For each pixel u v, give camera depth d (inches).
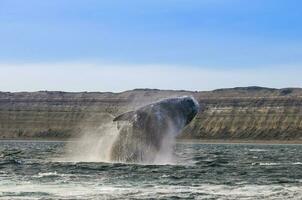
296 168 3528.5
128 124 3447.3
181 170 3189.0
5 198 2150.6
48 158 4498.0
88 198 2155.5
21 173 3048.7
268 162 4296.3
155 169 3191.4
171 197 2192.4
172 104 3454.7
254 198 2180.1
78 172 3065.9
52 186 2497.5
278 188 2479.1
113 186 2506.2
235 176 2962.6
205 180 2758.4
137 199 2139.5
